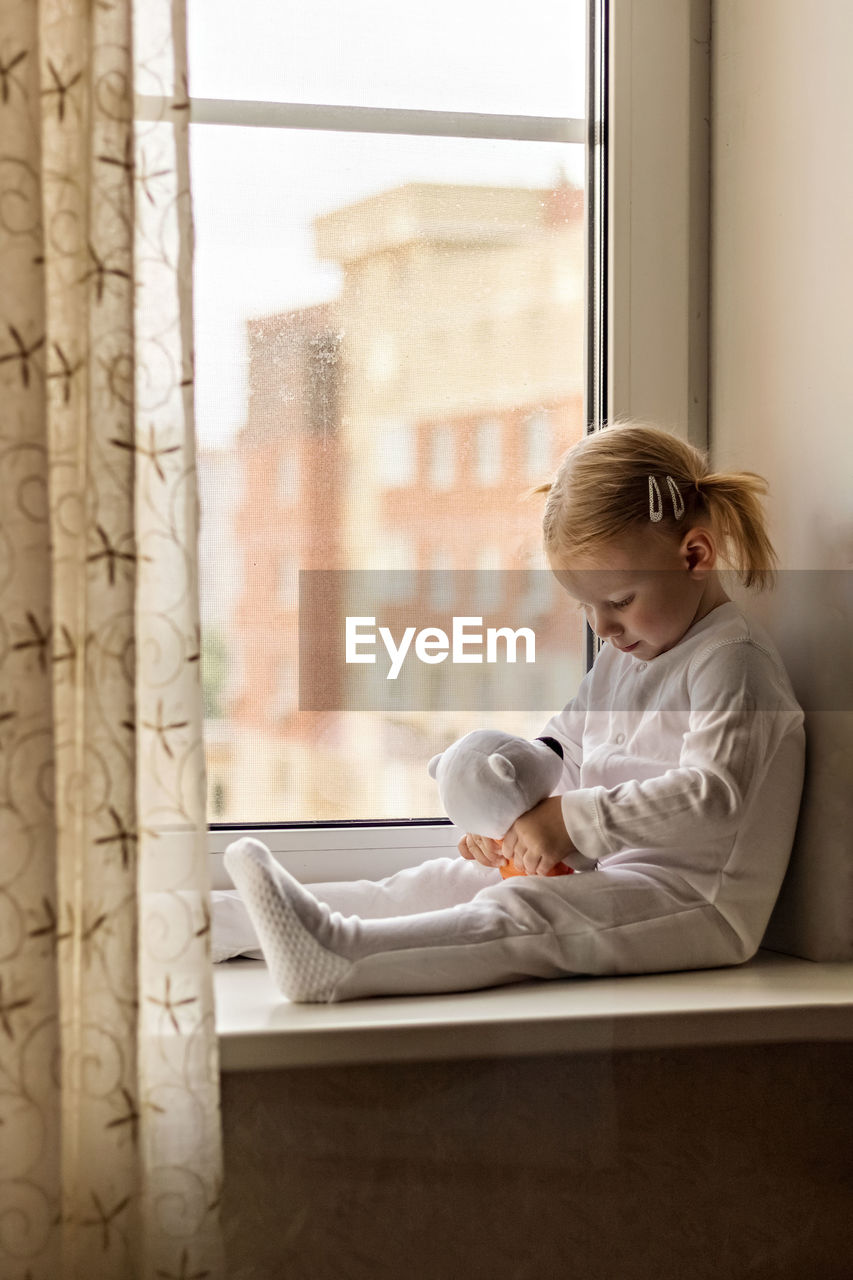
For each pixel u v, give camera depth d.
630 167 1.20
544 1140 0.90
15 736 0.77
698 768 1.00
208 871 0.83
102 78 0.80
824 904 1.02
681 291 1.22
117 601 0.79
